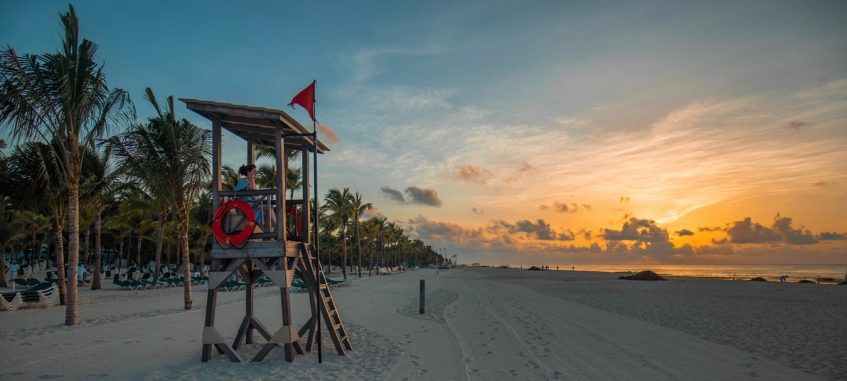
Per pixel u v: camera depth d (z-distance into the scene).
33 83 12.92
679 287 37.41
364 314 16.78
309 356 9.31
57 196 20.19
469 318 16.08
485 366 8.88
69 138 13.69
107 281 41.19
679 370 8.85
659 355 10.23
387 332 12.67
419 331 12.96
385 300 22.98
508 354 10.03
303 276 9.98
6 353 9.48
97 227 30.73
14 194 21.16
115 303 20.97
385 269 96.88
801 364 9.49
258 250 8.72
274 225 9.64
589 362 9.41
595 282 47.00
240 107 8.76
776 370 8.95
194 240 55.72
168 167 17.84
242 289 30.20
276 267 8.83
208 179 18.92
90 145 14.86
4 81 12.57
